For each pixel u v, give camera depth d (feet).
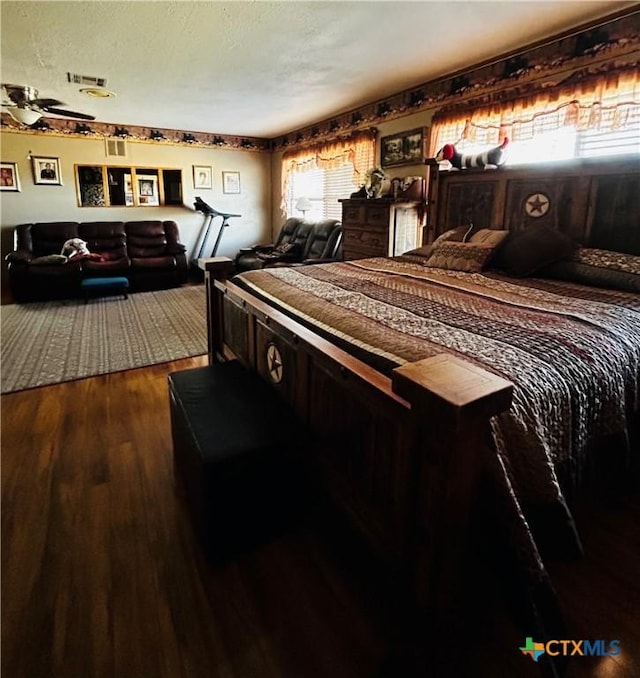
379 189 14.48
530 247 8.67
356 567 4.96
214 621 4.44
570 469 4.21
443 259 9.80
